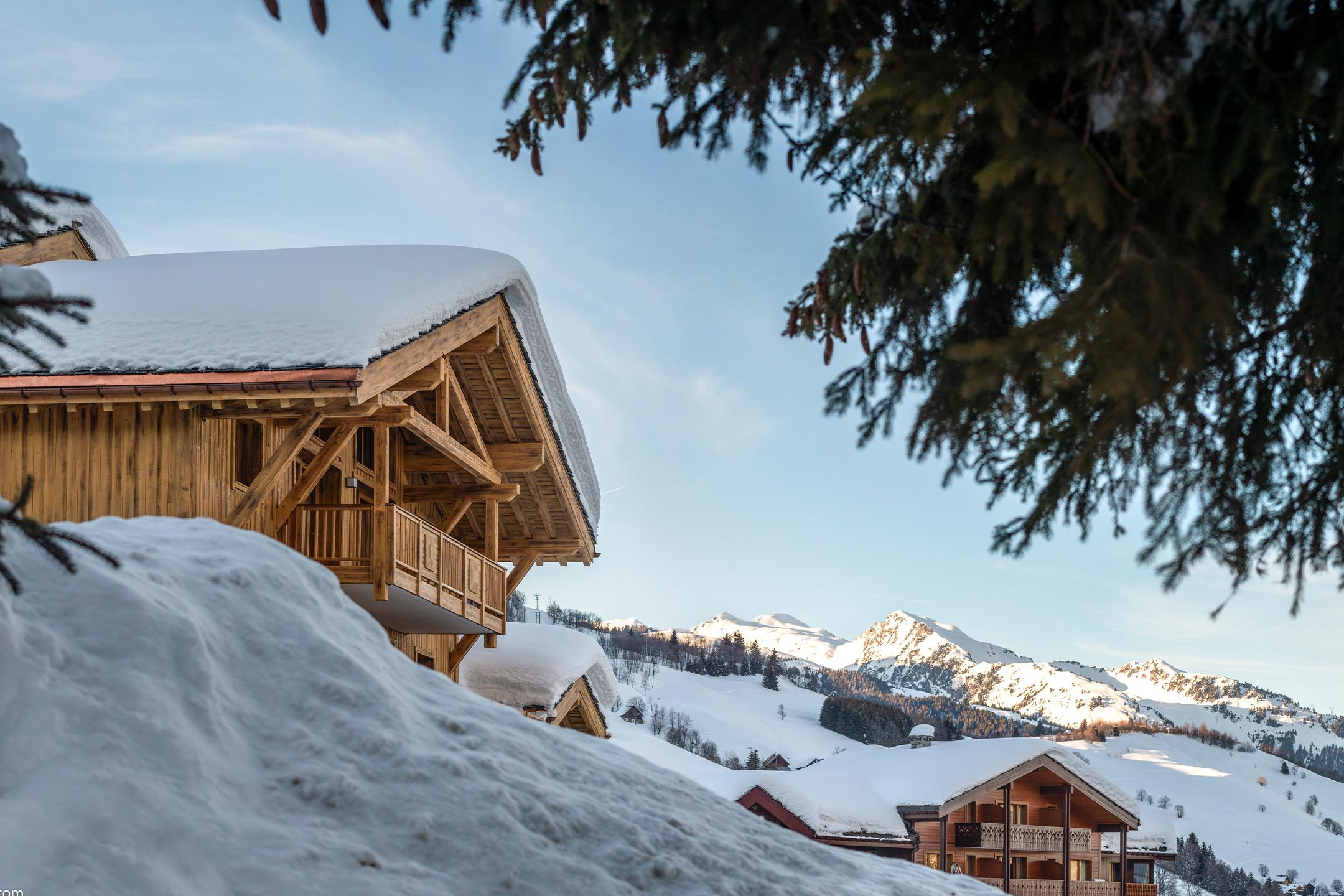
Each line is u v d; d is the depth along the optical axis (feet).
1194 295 12.39
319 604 29.19
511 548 74.69
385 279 49.88
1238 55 13.34
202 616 25.90
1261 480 17.72
